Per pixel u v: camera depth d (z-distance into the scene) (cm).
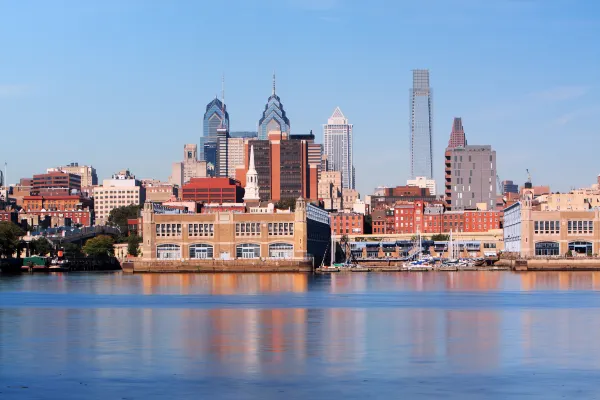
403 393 8200
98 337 11700
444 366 9456
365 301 18200
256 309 16025
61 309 16138
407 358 9950
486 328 12769
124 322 13625
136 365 9519
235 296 19912
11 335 11950
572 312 15312
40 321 13838
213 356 10081
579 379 8769
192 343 11106
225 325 13150
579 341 11306
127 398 8031
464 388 8394
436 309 15975
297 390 8319
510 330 12500
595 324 13250
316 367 9400
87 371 9194
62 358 9950
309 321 13750
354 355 10162
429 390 8312
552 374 9019
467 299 18800
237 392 8244
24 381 8712
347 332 12262
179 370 9244
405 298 19188
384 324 13325
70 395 8138
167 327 12888
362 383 8606
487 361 9756
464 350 10531
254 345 10938
